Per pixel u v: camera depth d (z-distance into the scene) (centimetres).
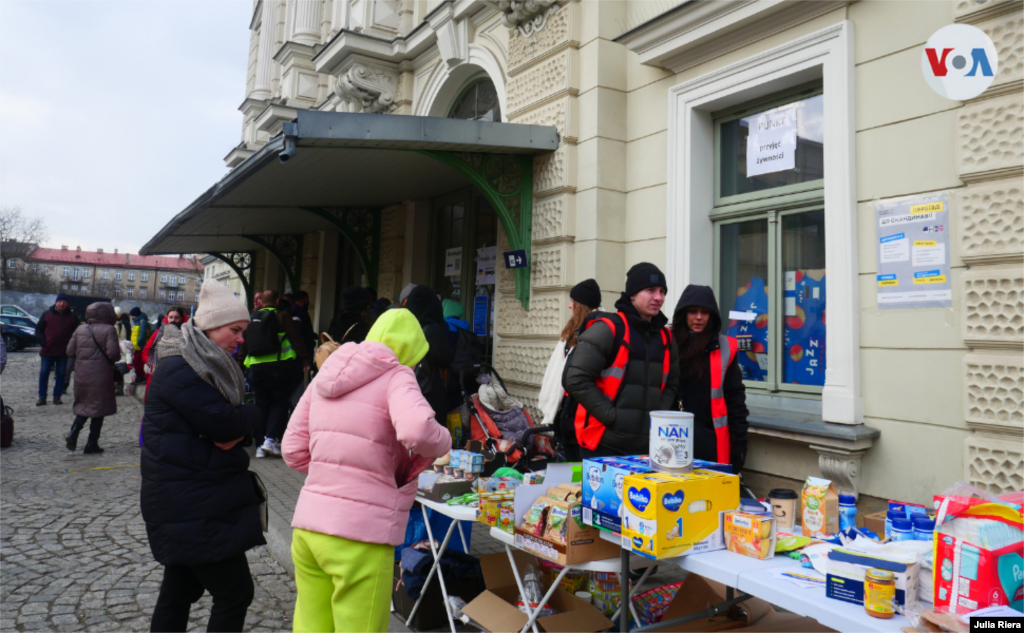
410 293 423
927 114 358
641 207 546
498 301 662
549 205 584
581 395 312
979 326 328
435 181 753
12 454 713
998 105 327
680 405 338
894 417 365
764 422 410
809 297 439
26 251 5375
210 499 238
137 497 555
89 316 734
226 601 246
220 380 241
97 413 728
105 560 407
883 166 378
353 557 211
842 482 380
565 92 572
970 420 328
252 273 1658
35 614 330
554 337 571
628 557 235
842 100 396
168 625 248
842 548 194
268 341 697
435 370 409
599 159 549
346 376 218
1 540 437
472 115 811
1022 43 320
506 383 635
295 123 499
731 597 268
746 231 489
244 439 252
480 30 748
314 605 223
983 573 160
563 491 269
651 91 542
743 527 216
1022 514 171
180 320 1026
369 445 216
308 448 237
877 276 377
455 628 313
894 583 171
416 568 329
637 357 316
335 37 864
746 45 462
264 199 847
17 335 2534
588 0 564
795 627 245
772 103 467
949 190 347
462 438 504
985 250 327
